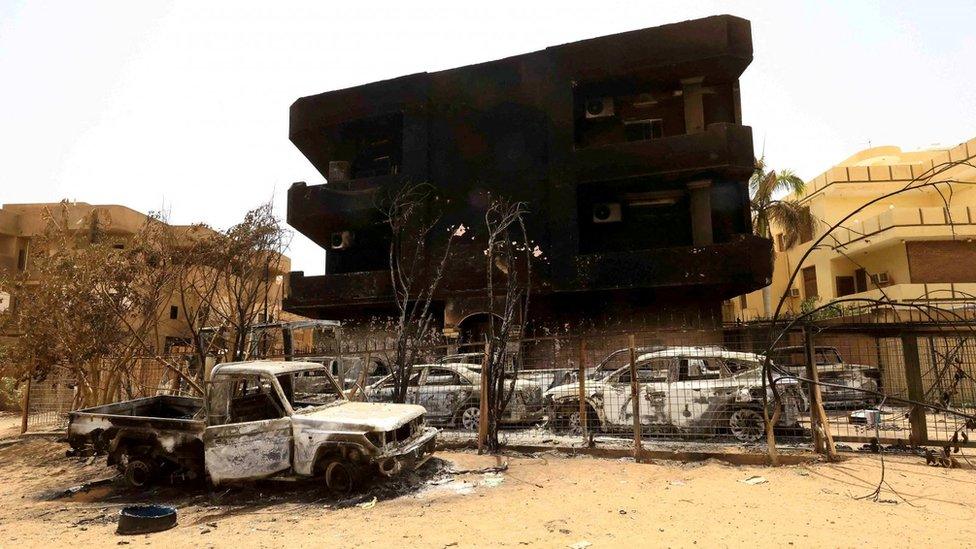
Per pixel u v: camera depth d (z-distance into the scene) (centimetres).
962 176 2380
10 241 2952
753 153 1767
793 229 2617
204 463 720
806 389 904
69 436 788
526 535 505
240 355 1127
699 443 886
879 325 836
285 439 683
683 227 1988
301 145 2520
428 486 700
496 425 906
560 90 1972
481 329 1988
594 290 1792
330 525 561
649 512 567
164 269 1218
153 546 515
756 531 499
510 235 1989
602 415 964
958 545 452
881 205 2583
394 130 2372
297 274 2195
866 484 643
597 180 1878
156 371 1420
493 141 2102
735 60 1822
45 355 1214
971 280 2097
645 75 1934
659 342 1836
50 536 564
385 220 2259
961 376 867
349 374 1422
